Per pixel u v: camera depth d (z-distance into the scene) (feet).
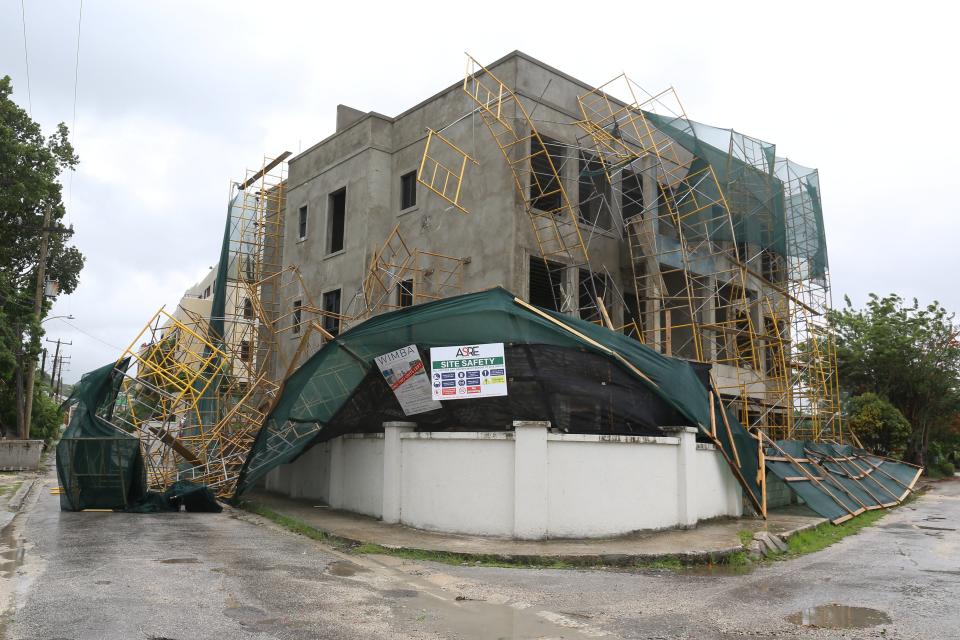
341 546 36.17
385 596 25.22
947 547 40.52
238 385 69.67
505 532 36.83
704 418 44.32
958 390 121.39
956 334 119.75
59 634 18.97
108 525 42.04
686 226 62.64
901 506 66.64
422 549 33.94
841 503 53.36
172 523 43.88
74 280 128.67
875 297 129.29
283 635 19.69
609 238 66.08
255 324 87.04
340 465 49.62
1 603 22.25
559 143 62.34
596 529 37.32
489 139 61.31
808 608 24.73
